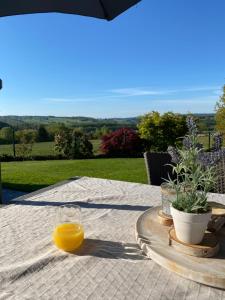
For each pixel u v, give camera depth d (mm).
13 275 980
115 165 8133
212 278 902
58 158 11398
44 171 6984
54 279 958
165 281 942
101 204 1722
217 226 1197
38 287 918
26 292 894
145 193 1950
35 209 1643
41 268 1022
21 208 1660
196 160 1139
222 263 983
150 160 2441
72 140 11375
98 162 9141
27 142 11281
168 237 1153
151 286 917
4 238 1268
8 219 1492
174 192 1268
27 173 6660
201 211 1042
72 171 6977
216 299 861
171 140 11594
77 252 1131
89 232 1311
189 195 1093
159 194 1928
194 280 931
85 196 1886
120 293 884
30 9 2039
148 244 1112
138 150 11734
